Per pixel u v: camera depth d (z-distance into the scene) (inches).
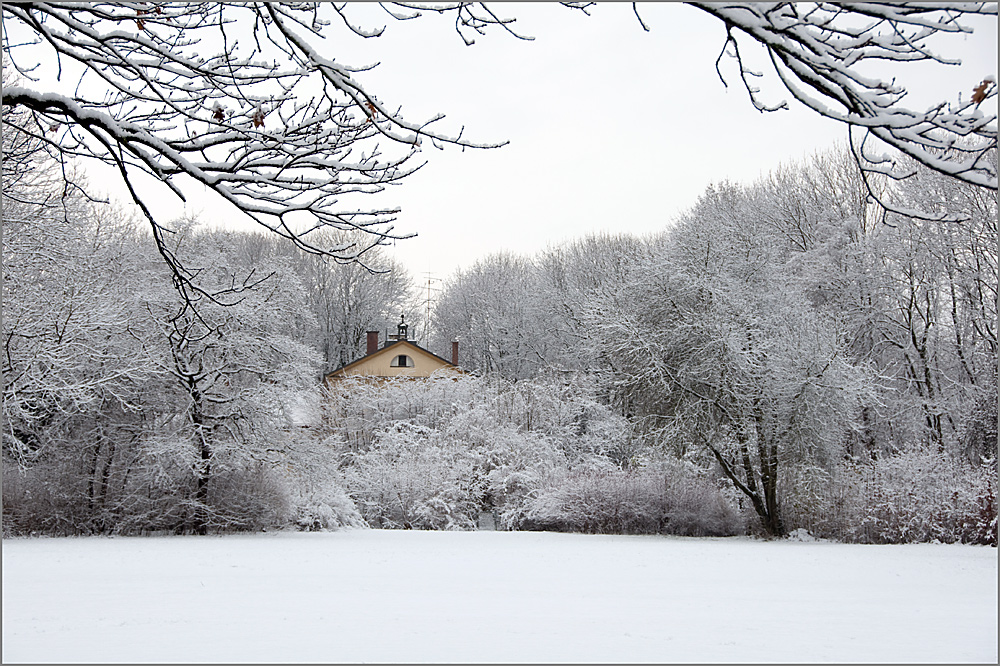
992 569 564.7
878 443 1118.4
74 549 698.8
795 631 291.1
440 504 1099.3
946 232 1027.9
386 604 359.6
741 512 980.6
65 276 799.1
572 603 368.8
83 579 467.2
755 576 510.6
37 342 754.2
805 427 869.8
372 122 189.3
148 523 872.3
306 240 203.2
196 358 896.3
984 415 984.3
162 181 199.5
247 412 899.4
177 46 219.8
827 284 1165.1
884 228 1112.2
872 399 913.5
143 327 882.1
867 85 154.8
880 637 278.8
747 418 911.0
